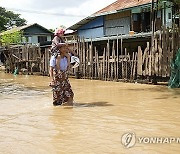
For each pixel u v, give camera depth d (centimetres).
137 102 908
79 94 1130
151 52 1419
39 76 2334
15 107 889
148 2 2102
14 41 4081
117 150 471
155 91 1167
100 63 1766
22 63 2673
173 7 1714
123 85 1436
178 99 949
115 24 2612
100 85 1463
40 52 2406
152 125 618
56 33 888
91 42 1831
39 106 891
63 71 884
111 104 883
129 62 1584
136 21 2377
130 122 649
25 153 476
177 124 621
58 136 561
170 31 1345
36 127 635
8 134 588
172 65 1283
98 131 584
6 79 2112
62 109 824
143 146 486
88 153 463
